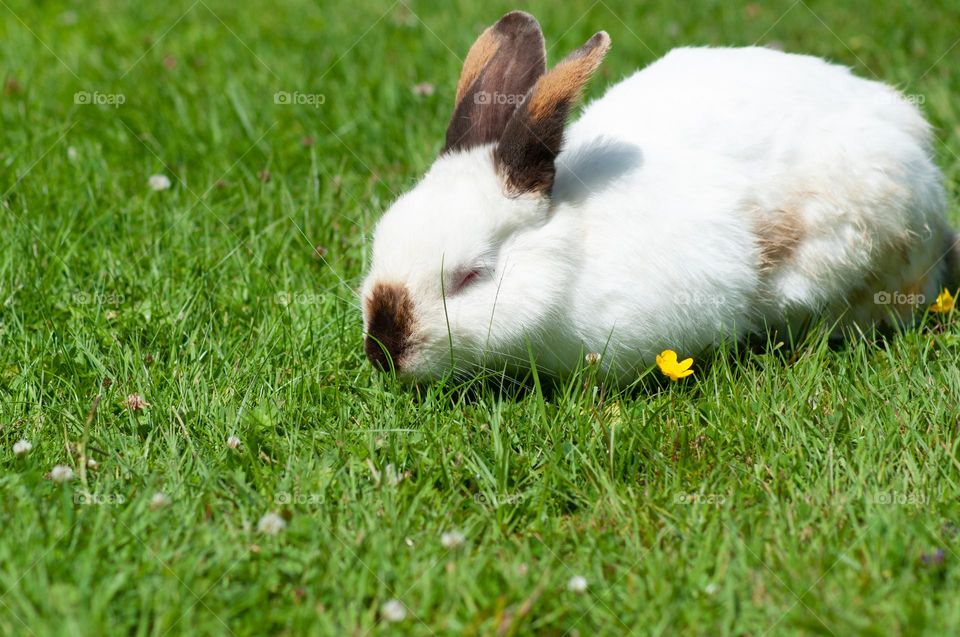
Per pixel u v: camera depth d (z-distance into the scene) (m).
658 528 0.96
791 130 1.15
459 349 1.08
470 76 1.17
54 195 1.32
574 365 1.12
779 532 0.95
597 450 1.03
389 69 1.55
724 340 1.13
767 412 1.04
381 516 0.97
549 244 1.09
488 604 0.91
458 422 1.05
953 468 0.99
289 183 1.35
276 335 1.13
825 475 0.99
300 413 1.06
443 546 0.95
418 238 1.08
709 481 1.00
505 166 1.09
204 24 1.77
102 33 1.73
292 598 0.92
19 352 1.12
